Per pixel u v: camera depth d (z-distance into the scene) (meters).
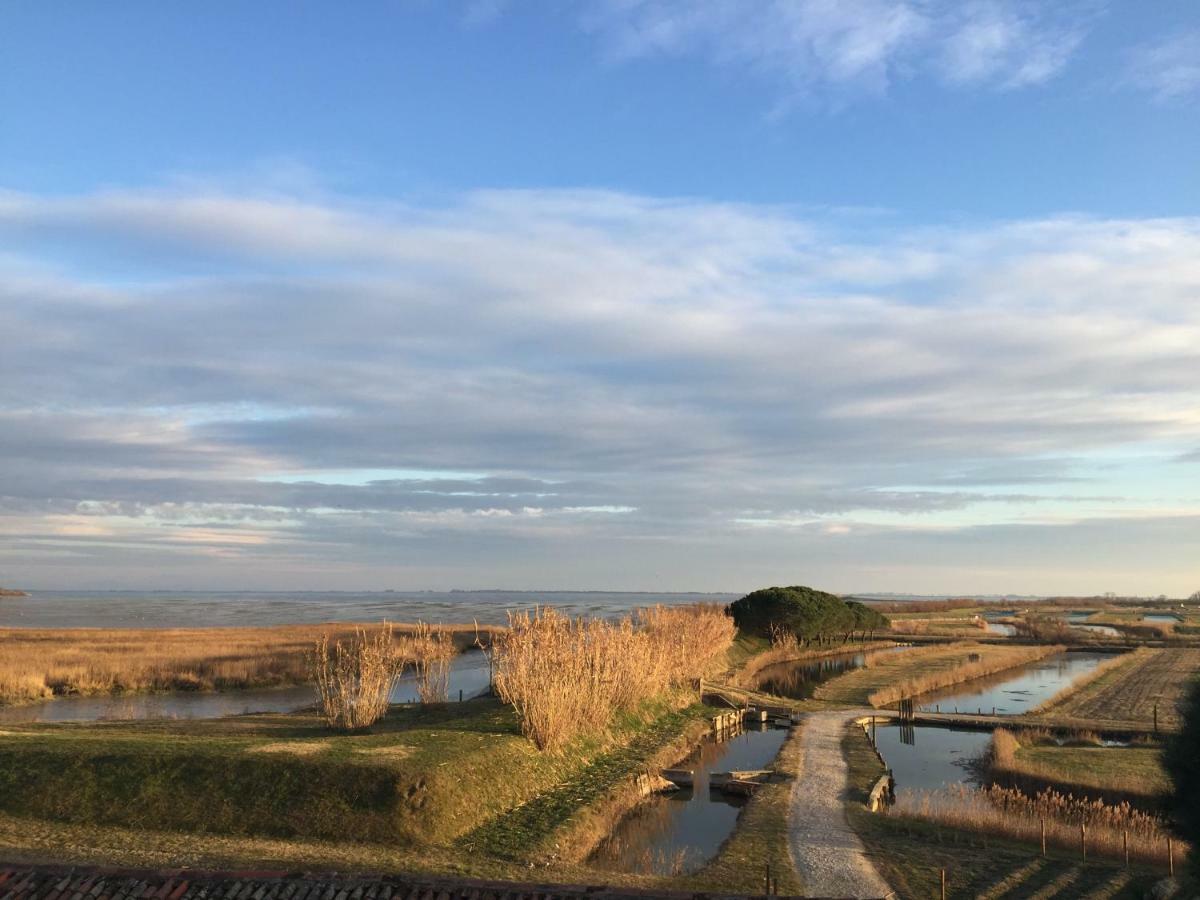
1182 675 51.78
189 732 25.48
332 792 18.12
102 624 109.94
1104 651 72.88
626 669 31.38
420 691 32.34
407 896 12.03
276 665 48.53
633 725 30.44
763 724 37.53
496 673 30.84
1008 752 28.23
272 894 12.10
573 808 20.42
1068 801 23.08
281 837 16.94
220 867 14.39
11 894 11.98
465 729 24.03
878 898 14.98
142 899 11.98
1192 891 15.23
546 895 12.12
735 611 69.31
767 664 61.94
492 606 190.12
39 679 41.84
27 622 112.75
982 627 94.88
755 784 24.62
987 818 19.91
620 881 15.66
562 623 27.75
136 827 17.00
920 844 18.50
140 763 18.70
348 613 150.75
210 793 17.98
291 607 185.75
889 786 25.58
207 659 49.72
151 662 47.81
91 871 12.48
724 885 15.62
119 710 37.97
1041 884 16.00
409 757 19.84
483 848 17.30
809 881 15.95
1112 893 15.59
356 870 14.60
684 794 24.73
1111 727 34.78
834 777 25.42
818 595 71.50
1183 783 12.70
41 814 17.22
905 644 78.56
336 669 29.28
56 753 18.98
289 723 28.62
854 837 18.98
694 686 41.00
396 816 17.66
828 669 59.78
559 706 23.86
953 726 36.97
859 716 38.03
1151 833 19.16
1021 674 58.12
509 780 20.97
